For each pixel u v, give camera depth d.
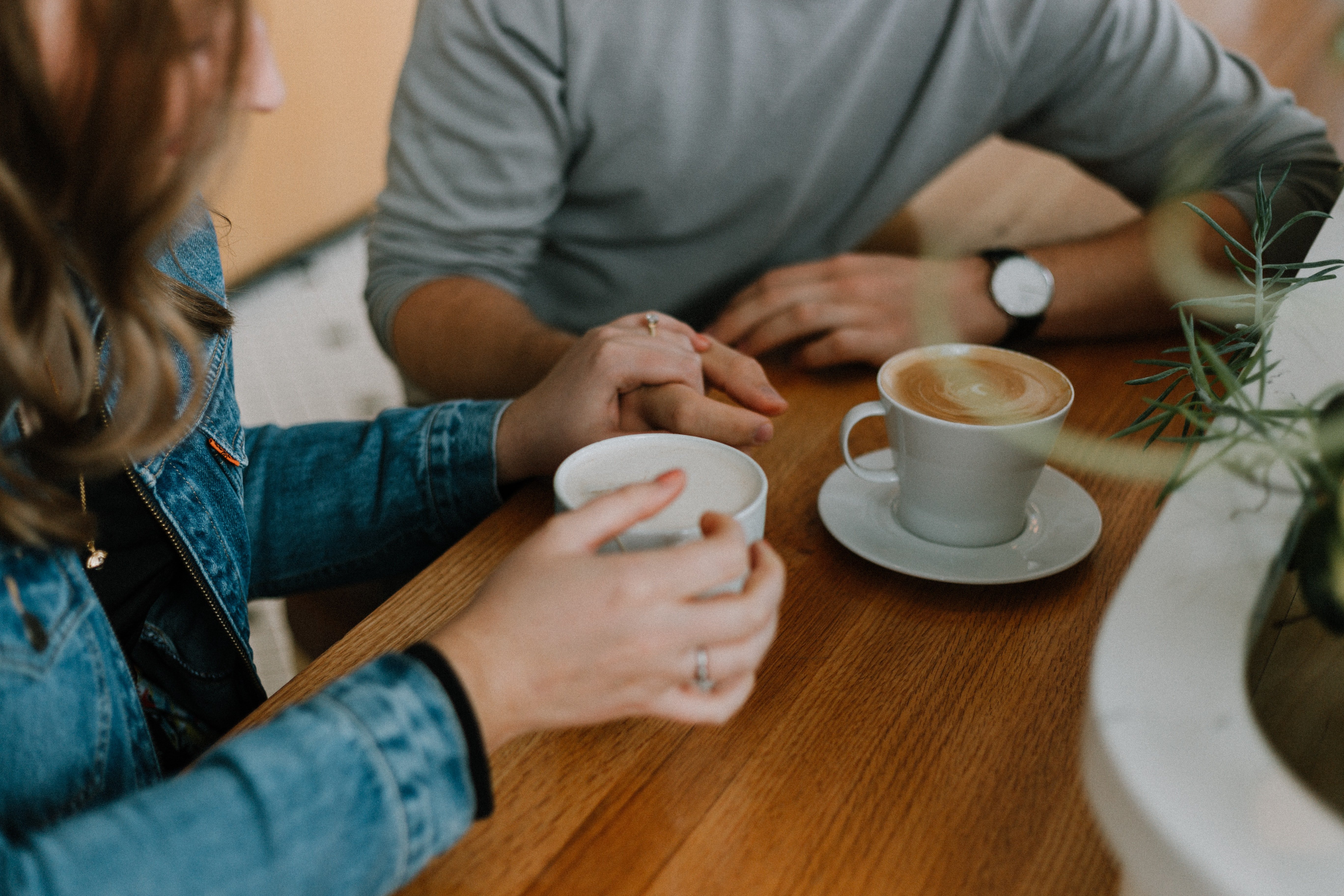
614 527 0.46
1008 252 0.94
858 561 0.64
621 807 0.47
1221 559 0.39
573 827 0.46
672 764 0.49
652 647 0.42
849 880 0.43
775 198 1.23
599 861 0.44
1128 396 0.81
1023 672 0.54
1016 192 1.33
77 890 0.34
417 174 1.19
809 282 0.96
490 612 0.43
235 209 2.85
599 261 1.30
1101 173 1.24
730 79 1.15
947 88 1.21
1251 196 0.91
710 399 0.69
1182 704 0.33
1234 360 0.52
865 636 0.57
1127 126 1.18
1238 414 0.41
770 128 1.18
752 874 0.43
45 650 0.47
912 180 1.28
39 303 0.41
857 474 0.69
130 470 0.60
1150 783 0.30
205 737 0.73
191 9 0.40
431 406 0.80
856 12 1.14
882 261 0.97
